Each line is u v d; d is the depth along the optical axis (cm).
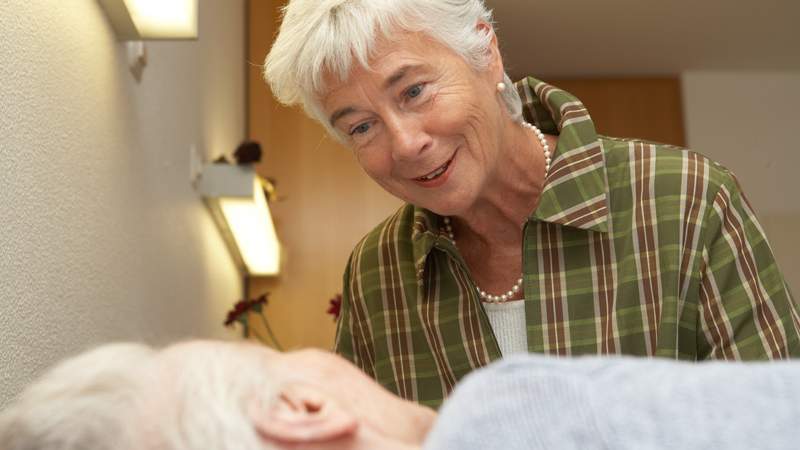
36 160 166
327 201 467
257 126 477
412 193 171
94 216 204
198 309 341
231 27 440
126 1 212
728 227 167
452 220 188
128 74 239
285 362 99
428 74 162
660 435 76
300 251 462
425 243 183
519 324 180
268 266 430
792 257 597
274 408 87
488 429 80
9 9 152
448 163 166
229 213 366
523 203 179
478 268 185
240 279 450
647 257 169
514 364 84
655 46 579
